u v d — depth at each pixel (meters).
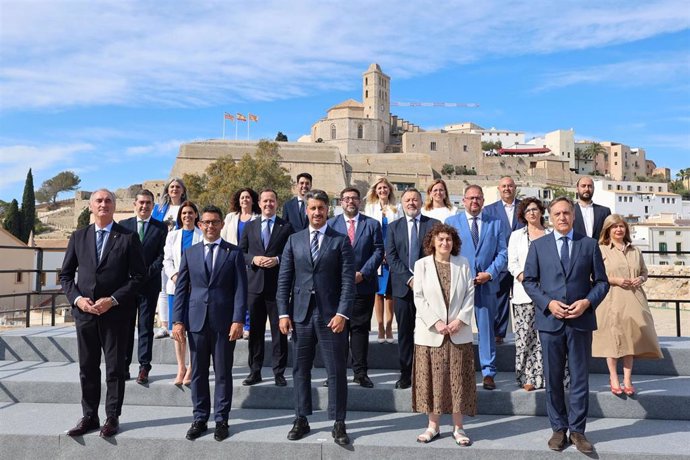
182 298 5.64
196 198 57.84
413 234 6.29
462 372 4.99
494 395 5.73
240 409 5.97
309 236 5.45
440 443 4.86
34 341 7.19
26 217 65.50
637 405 5.51
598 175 131.88
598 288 4.88
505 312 6.84
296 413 5.15
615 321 5.59
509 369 6.67
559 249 5.07
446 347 5.04
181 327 5.64
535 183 103.69
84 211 74.75
